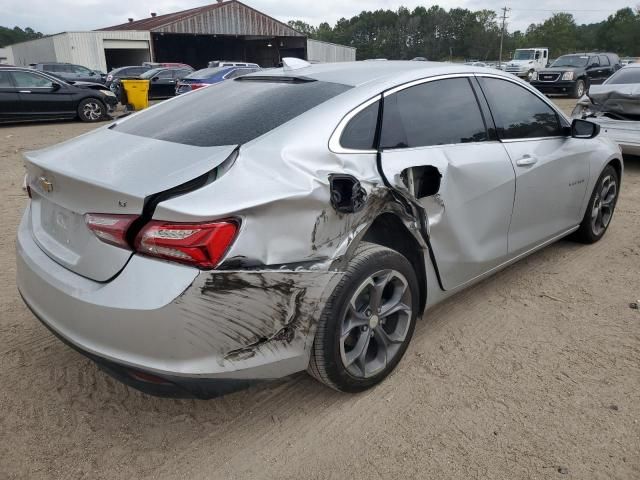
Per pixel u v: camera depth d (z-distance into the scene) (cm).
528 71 3078
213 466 237
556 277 420
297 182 229
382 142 276
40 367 303
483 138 334
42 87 1415
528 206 366
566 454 241
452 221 303
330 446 247
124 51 4016
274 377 238
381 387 286
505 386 287
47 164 247
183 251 204
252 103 285
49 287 236
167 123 289
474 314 362
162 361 211
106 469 235
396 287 280
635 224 548
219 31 4009
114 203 214
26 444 247
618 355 314
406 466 235
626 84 780
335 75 308
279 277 222
